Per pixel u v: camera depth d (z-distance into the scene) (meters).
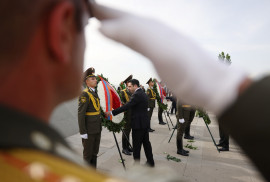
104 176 0.29
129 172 0.35
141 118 4.38
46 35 0.31
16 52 0.30
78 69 0.37
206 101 0.38
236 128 0.35
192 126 9.58
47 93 0.33
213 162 5.17
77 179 0.27
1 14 0.29
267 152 0.33
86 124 3.94
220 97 0.36
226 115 0.36
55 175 0.26
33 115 0.32
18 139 0.28
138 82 5.44
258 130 0.33
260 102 0.34
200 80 0.38
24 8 0.29
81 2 0.35
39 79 0.32
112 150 5.73
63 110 6.95
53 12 0.30
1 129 0.27
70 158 0.33
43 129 0.32
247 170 4.72
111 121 4.33
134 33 0.40
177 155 5.61
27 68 0.31
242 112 0.34
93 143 4.01
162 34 0.40
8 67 0.30
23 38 0.30
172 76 0.40
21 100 0.31
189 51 0.40
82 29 0.36
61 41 0.32
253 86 0.35
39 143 0.30
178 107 5.59
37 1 0.30
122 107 4.30
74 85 0.37
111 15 0.41
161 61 0.39
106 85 4.51
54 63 0.33
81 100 3.83
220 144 6.43
